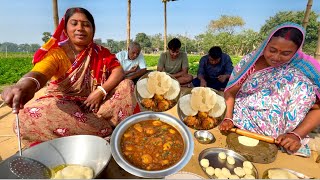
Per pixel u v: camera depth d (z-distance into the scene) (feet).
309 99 7.27
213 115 7.77
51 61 6.82
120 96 7.62
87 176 5.31
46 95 7.75
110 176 5.98
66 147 6.14
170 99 8.35
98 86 7.58
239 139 7.45
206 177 6.10
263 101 7.91
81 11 6.93
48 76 6.68
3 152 7.84
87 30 7.04
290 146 6.89
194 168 6.56
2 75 40.01
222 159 6.80
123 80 7.98
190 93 8.04
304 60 7.57
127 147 5.62
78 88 7.64
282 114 7.75
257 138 7.32
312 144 8.28
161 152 5.58
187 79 16.58
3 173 4.92
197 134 8.40
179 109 7.82
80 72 7.48
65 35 7.23
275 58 7.18
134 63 16.44
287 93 7.60
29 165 5.33
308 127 7.20
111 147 5.38
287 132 7.42
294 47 6.87
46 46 6.88
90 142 6.20
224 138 8.40
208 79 16.20
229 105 8.46
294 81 7.48
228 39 169.89
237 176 6.02
